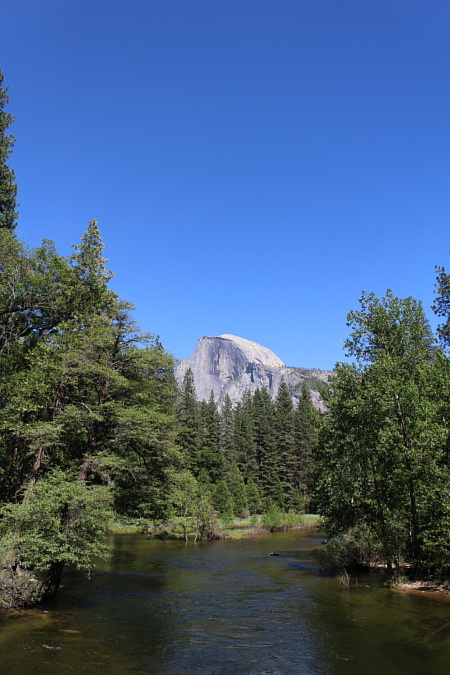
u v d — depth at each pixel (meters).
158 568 25.30
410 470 18.02
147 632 12.57
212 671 9.52
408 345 21.22
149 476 18.92
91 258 24.72
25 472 19.31
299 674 9.30
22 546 13.91
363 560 23.58
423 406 17.95
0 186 30.20
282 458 76.81
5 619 13.41
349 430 20.61
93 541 15.31
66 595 17.53
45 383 18.52
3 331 21.31
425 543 17.38
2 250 21.97
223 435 93.25
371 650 10.73
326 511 23.12
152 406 19.59
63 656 10.33
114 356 19.12
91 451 17.55
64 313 22.77
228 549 34.81
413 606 14.93
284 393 99.81
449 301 25.22
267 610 15.21
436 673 9.16
